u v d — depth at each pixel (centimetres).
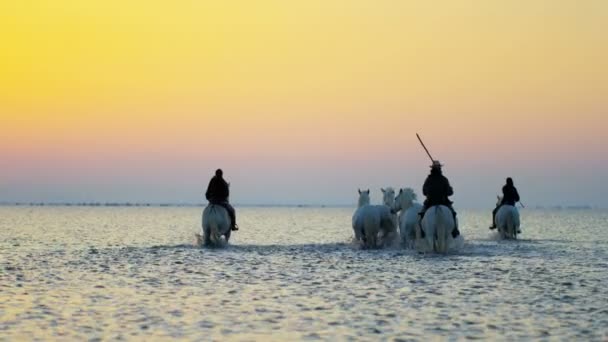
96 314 1509
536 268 2438
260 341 1239
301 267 2473
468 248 3303
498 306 1619
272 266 2512
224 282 2069
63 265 2580
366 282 2055
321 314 1514
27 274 2283
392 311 1552
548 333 1309
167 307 1605
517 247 3469
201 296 1784
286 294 1819
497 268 2416
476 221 10919
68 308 1588
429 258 2706
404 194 3058
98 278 2169
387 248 3070
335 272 2309
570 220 11988
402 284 2005
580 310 1565
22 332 1311
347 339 1255
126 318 1462
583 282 2056
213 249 3259
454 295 1794
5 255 3078
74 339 1249
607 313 1526
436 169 2781
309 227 7556
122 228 6756
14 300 1706
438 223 2708
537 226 8088
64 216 12669
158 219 11106
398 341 1238
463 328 1355
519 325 1386
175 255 2978
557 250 3331
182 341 1238
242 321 1432
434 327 1366
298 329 1349
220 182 3362
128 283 2045
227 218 3328
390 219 3102
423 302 1680
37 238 4622
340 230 6619
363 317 1477
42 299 1725
